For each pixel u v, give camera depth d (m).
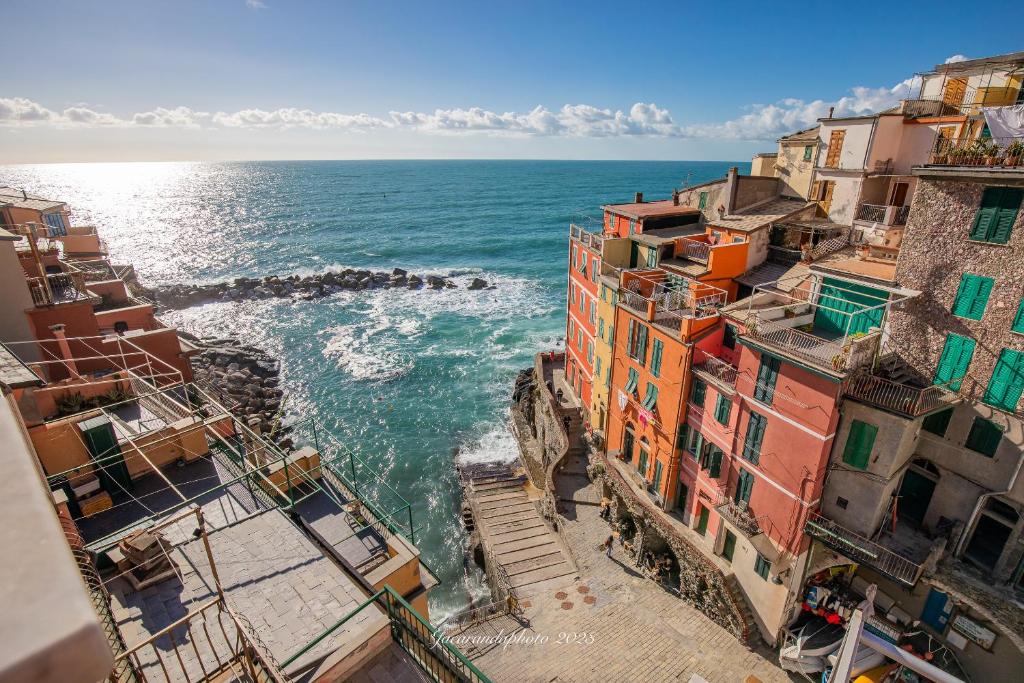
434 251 130.75
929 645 22.69
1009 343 19.50
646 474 32.53
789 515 23.75
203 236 152.62
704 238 35.88
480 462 47.41
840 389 21.38
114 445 19.69
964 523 21.55
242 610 13.64
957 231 20.34
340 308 86.19
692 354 27.97
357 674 12.36
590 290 40.59
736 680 24.39
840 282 24.89
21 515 2.44
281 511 17.41
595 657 25.86
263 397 56.66
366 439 51.59
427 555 38.53
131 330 37.34
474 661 25.81
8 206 40.84
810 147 34.66
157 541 15.04
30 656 1.76
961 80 28.52
